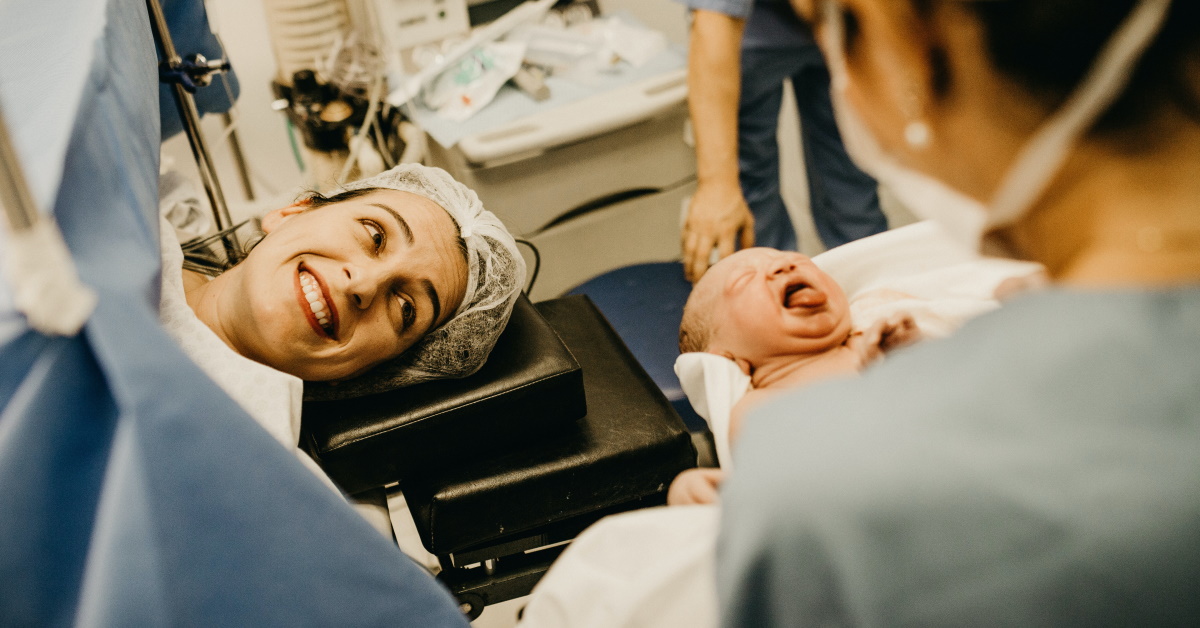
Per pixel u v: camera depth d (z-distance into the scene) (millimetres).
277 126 2203
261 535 447
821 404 349
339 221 1082
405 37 1954
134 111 726
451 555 1069
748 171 2100
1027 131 324
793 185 2723
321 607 486
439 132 1832
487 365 1098
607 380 1213
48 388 373
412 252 1085
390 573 518
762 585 325
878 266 1340
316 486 476
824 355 1274
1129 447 302
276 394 990
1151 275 322
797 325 1240
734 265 1325
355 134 1972
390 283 1067
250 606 452
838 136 2119
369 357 1070
